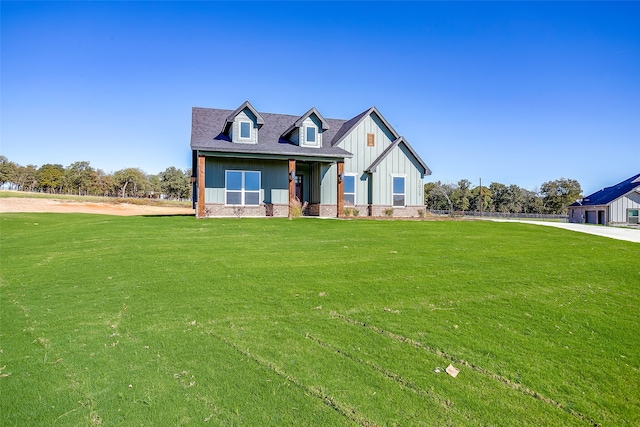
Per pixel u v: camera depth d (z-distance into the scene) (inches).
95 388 156.9
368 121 946.7
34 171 3585.1
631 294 292.8
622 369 177.6
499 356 187.3
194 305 252.5
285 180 875.4
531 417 142.1
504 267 363.6
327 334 209.2
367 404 147.6
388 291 282.8
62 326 220.8
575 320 235.9
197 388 157.0
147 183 3585.1
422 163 956.6
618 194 1569.9
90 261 378.0
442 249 445.4
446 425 136.5
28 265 379.2
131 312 241.3
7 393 153.3
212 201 833.5
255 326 219.5
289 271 335.6
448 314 240.8
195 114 933.8
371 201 933.2
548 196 2763.3
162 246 446.6
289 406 145.8
